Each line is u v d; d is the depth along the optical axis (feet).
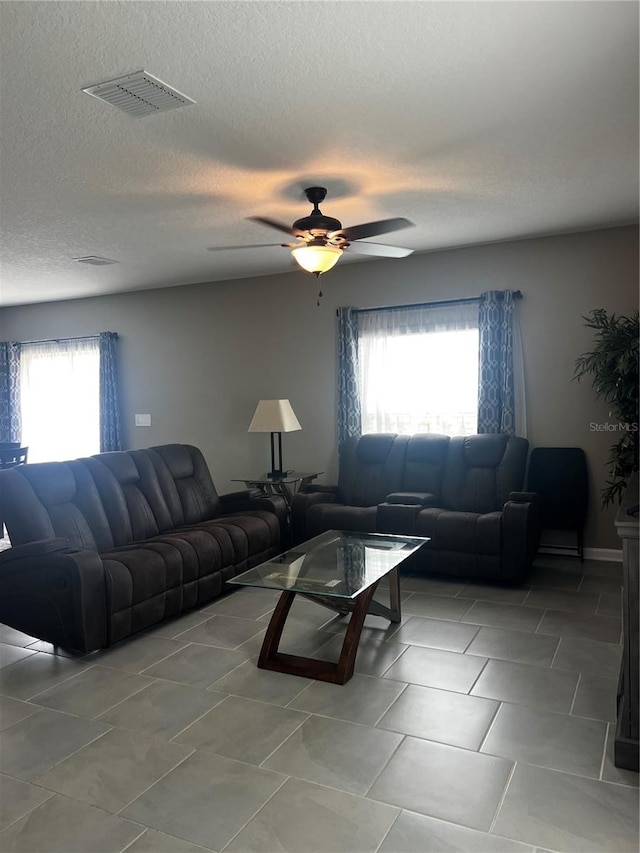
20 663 11.23
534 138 10.48
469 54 7.89
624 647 7.84
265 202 13.53
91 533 13.60
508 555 14.42
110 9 6.75
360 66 8.10
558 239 16.87
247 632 12.38
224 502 17.58
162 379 23.09
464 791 7.18
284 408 18.85
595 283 16.53
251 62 7.92
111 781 7.55
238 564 14.90
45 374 25.45
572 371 16.87
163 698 9.67
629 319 15.74
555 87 8.77
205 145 10.42
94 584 11.08
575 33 7.48
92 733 8.68
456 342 18.31
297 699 9.52
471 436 17.20
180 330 22.63
